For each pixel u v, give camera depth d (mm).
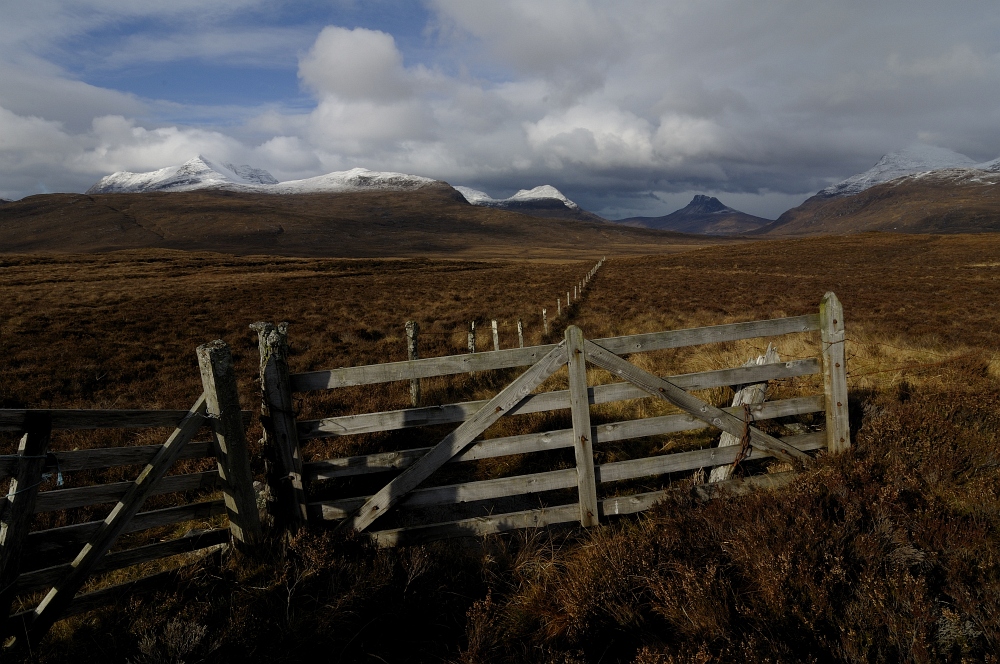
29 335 16953
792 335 11242
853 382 7156
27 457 2686
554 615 2961
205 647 2709
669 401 4219
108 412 3049
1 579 2641
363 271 57500
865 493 3568
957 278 34750
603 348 4062
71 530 2980
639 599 3020
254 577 3459
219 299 28250
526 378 3949
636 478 4895
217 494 5113
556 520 4078
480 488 4020
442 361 3883
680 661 2359
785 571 2795
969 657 2283
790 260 60000
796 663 2270
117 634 2973
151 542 4289
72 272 49312
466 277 46344
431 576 3408
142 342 16219
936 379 7023
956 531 3090
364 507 3975
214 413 3451
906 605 2547
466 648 2924
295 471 3805
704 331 4320
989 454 4102
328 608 3055
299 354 14195
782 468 4555
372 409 7840
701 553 3225
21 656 2807
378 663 2859
